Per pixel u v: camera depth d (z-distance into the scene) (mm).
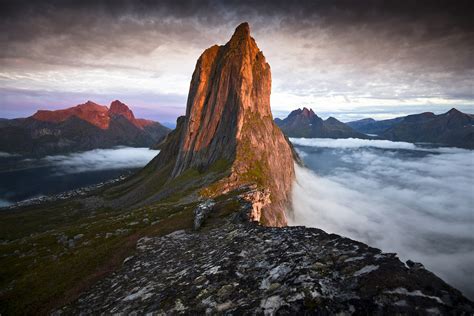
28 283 31922
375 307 9992
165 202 94062
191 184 123562
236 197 54344
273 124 186750
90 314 19234
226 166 129125
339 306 10461
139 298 18016
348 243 15844
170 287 17625
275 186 132375
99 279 27453
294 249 16828
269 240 20469
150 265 26234
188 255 24766
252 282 14398
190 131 177750
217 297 14008
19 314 25141
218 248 23234
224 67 176750
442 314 9164
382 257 13000
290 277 13312
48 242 70875
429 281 10578
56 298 26406
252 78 177500
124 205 184625
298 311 10719
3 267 52406
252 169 125438
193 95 196750
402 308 9672
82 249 53812
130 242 38000
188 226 38406
